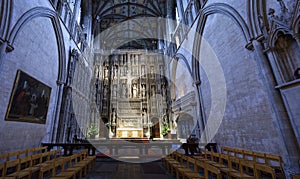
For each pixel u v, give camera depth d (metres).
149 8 24.19
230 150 7.79
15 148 7.52
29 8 8.49
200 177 3.95
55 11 11.30
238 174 4.18
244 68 7.62
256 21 6.70
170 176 5.66
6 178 3.82
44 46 10.33
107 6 23.36
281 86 5.61
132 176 5.70
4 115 6.91
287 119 5.47
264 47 6.42
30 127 8.77
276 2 6.05
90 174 5.95
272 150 6.04
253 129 7.04
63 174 4.23
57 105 12.16
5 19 6.83
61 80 12.67
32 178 5.26
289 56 5.80
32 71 9.02
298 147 5.14
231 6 8.35
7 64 7.05
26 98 8.39
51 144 9.85
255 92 6.93
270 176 5.41
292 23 5.28
